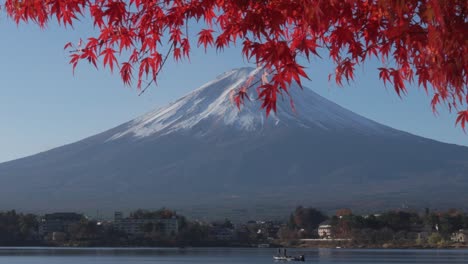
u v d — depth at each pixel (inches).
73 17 344.5
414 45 302.0
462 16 272.7
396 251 7657.5
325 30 298.4
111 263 5078.7
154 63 362.3
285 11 311.3
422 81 327.3
